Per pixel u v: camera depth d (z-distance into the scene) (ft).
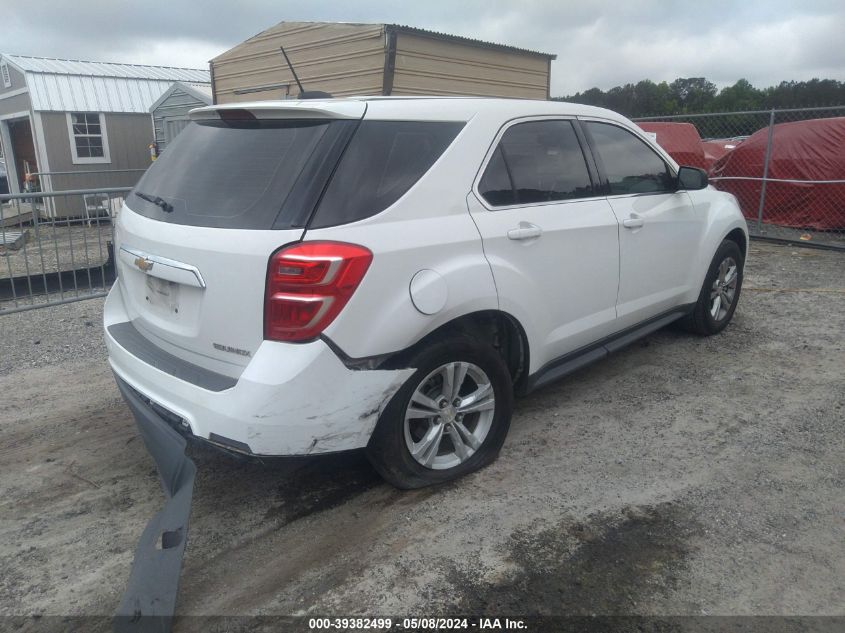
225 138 11.15
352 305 9.61
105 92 65.87
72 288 25.32
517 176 12.39
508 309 11.80
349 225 9.78
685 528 10.48
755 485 11.62
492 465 12.44
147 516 11.34
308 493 11.78
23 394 16.42
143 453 13.42
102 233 25.26
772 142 36.24
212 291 9.86
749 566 9.61
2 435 14.25
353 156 10.14
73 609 9.25
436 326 10.69
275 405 9.33
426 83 33.22
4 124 69.97
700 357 17.62
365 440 10.30
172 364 10.72
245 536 10.65
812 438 13.20
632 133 15.62
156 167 12.16
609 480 11.88
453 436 11.62
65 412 15.35
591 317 13.97
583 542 10.21
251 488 12.00
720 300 18.95
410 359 10.53
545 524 10.66
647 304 15.60
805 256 30.48
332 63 34.78
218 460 13.03
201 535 10.71
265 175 10.15
